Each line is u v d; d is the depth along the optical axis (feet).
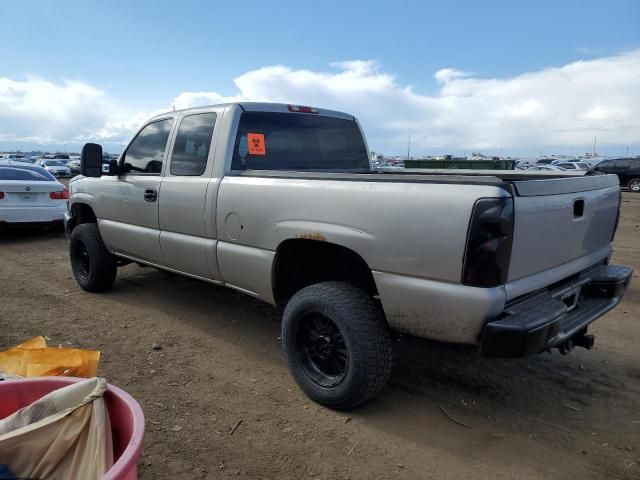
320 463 9.08
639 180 84.89
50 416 5.22
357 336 10.01
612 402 11.48
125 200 16.39
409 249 9.29
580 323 10.37
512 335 8.46
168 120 15.56
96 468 5.00
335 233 10.39
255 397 11.39
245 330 15.53
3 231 34.04
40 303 17.85
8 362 7.94
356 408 11.01
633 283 21.93
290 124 14.89
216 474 8.70
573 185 10.33
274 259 11.78
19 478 5.07
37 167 34.58
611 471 9.00
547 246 9.68
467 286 8.70
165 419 10.36
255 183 12.14
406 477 8.76
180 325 15.87
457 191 8.80
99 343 14.29
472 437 10.02
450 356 13.83
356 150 16.89
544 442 9.88
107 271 18.49
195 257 14.01
